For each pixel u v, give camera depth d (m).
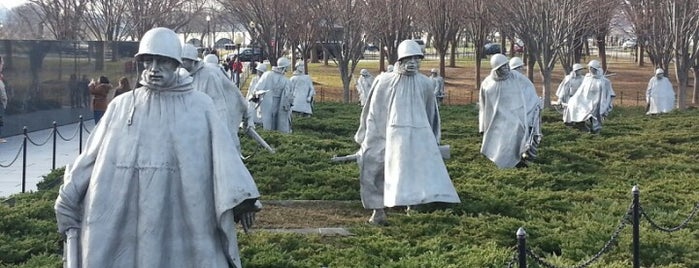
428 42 81.88
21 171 18.48
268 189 15.56
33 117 26.50
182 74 6.48
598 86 26.47
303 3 39.69
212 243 6.27
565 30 36.41
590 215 13.12
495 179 16.56
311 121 28.23
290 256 10.38
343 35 41.06
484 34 49.28
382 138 13.09
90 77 30.62
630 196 15.01
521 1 36.19
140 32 43.91
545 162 19.28
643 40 41.06
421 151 12.76
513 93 18.48
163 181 6.24
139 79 6.49
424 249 10.86
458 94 47.94
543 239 11.37
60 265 9.59
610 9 41.25
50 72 27.66
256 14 40.31
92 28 47.25
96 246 6.17
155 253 6.21
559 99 32.19
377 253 10.83
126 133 6.30
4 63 24.59
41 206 12.25
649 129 27.03
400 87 12.91
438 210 12.74
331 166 17.89
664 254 10.71
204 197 6.26
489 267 9.88
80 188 6.31
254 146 19.84
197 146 6.29
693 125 27.69
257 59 67.88
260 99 22.12
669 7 38.53
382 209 13.08
